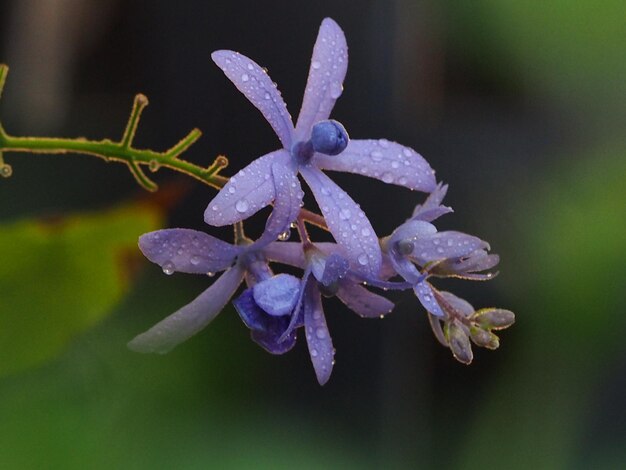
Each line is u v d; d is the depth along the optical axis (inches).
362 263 11.7
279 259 11.9
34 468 10.4
